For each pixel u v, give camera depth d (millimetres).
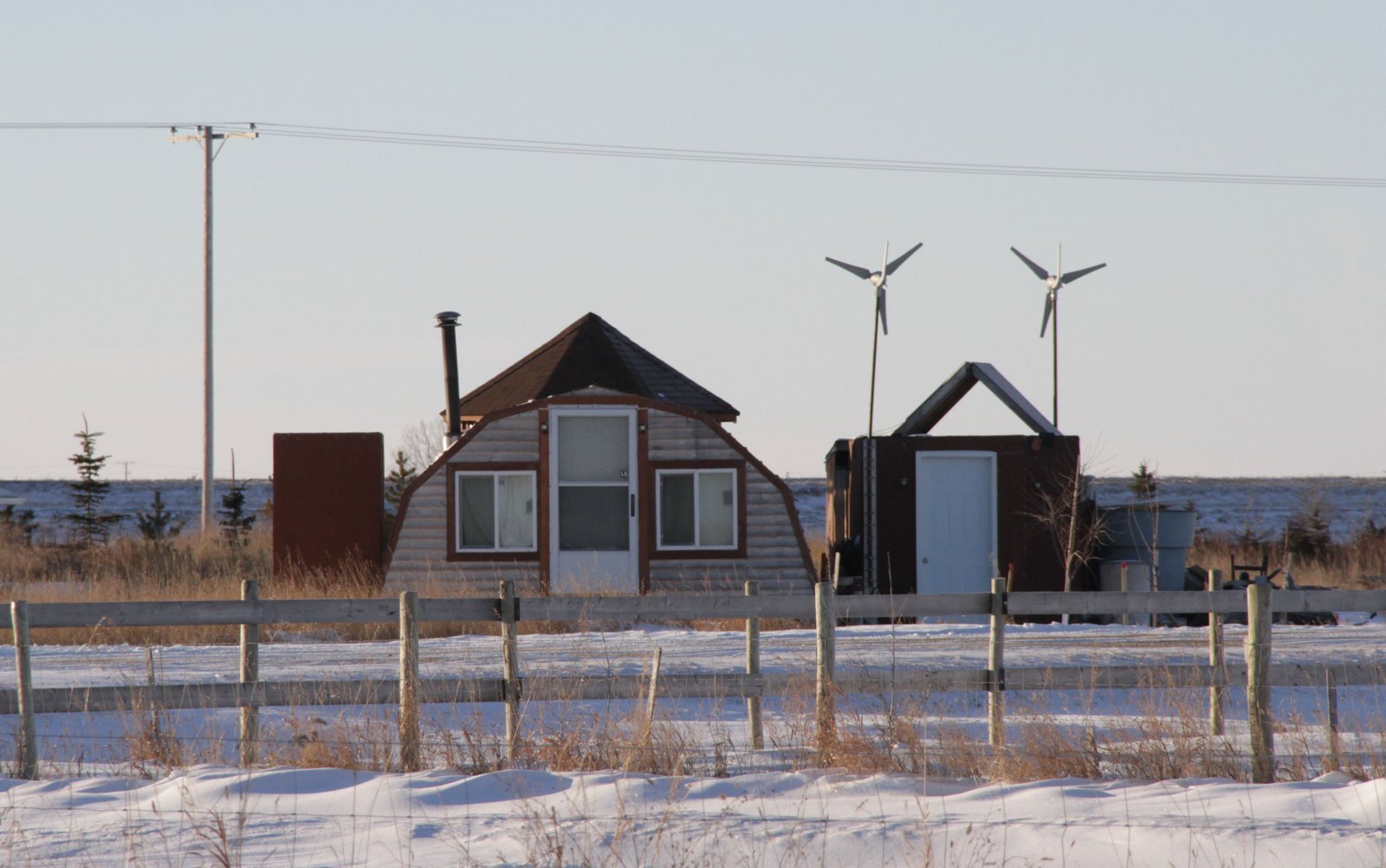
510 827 31969
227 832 31672
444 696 43656
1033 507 99375
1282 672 43656
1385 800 33500
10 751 46281
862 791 36781
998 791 36219
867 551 99375
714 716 53688
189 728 50219
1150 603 46531
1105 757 42500
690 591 97688
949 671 45344
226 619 43750
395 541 97375
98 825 32719
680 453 98688
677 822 32312
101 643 77750
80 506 173500
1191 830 30281
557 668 65000
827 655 45000
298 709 51562
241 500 173125
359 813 33688
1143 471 154375
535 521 98000
